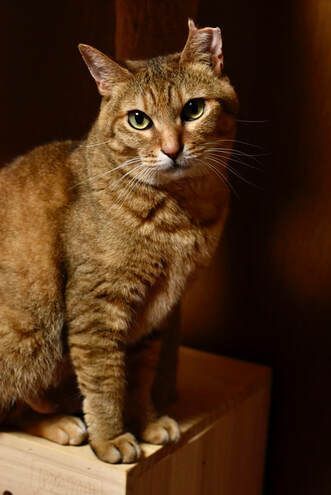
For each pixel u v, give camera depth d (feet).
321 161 2.45
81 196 2.04
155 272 2.03
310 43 2.39
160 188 2.00
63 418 2.11
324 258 2.51
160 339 2.19
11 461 2.08
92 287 1.98
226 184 2.10
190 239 2.05
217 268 2.68
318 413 2.62
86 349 2.01
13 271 2.06
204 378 2.48
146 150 1.96
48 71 2.82
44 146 2.21
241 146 2.55
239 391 2.40
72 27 2.76
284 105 2.47
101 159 2.03
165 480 2.09
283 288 2.60
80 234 2.00
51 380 2.17
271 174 2.53
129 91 1.98
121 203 1.99
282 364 2.65
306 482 2.68
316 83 2.41
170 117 1.95
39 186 2.10
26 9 2.77
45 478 2.04
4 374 2.10
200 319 2.75
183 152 1.94
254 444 2.57
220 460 2.36
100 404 2.02
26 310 2.06
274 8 2.42
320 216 2.49
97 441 2.00
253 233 2.60
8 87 2.85
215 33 2.00
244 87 2.50
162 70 1.98
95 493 1.97
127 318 2.03
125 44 2.26
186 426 2.17
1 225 2.09
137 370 2.16
